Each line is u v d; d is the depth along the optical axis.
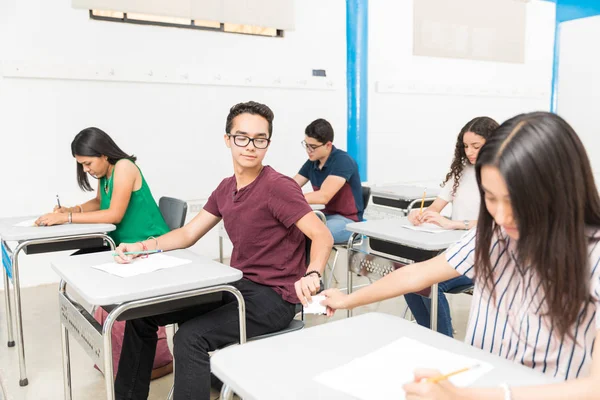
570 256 0.78
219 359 0.90
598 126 5.91
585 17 5.89
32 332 2.81
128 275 1.48
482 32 5.59
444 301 2.10
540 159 0.75
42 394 2.11
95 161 2.45
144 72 3.91
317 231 1.60
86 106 3.75
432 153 5.44
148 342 1.71
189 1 3.97
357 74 4.83
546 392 0.71
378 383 0.80
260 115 1.63
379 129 5.06
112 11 3.74
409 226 2.25
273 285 1.64
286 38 4.48
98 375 2.29
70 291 3.52
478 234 0.95
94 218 2.37
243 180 1.69
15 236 2.19
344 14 4.74
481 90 5.68
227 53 4.23
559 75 6.22
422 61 5.23
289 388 0.79
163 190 4.09
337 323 1.08
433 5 5.21
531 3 5.91
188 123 4.13
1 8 3.43
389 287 1.13
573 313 0.81
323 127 3.30
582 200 0.77
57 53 3.62
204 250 4.32
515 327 0.97
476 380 0.81
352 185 3.36
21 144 3.58
